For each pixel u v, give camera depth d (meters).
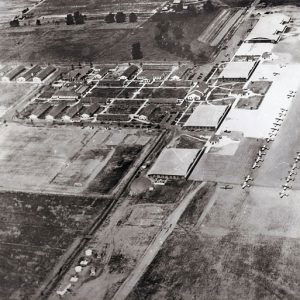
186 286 161.50
